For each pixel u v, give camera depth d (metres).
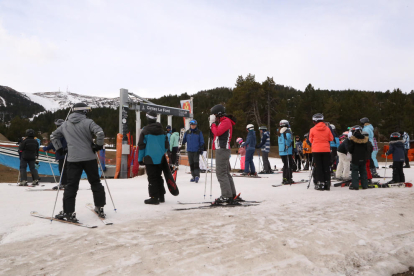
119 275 2.52
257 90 53.75
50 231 3.79
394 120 54.31
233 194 5.70
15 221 4.28
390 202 5.70
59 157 7.81
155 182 5.65
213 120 5.49
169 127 12.36
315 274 2.66
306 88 53.25
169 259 2.84
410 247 3.43
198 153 10.06
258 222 4.16
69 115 4.43
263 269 2.69
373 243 3.45
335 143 11.03
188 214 4.69
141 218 4.46
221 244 3.24
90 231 3.76
